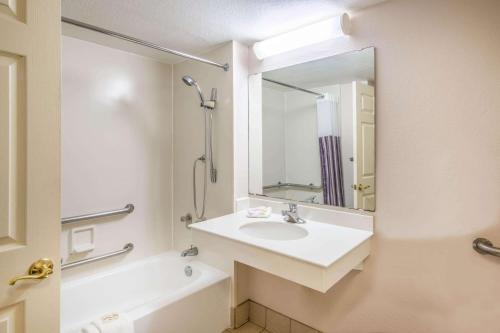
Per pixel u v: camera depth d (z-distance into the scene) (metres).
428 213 1.39
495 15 1.21
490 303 1.25
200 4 1.53
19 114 0.93
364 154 1.59
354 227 1.63
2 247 0.90
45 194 0.98
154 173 2.41
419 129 1.40
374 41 1.53
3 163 0.90
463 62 1.28
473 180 1.27
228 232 1.62
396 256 1.49
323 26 1.60
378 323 1.56
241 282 2.08
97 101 2.05
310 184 1.84
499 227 1.22
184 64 2.40
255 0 1.49
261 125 2.07
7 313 0.92
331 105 1.72
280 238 1.78
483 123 1.25
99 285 2.03
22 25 0.91
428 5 1.36
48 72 0.98
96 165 2.06
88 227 2.02
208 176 2.23
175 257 2.40
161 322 1.63
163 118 2.46
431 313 1.40
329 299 1.75
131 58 2.23
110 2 1.51
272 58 1.99
